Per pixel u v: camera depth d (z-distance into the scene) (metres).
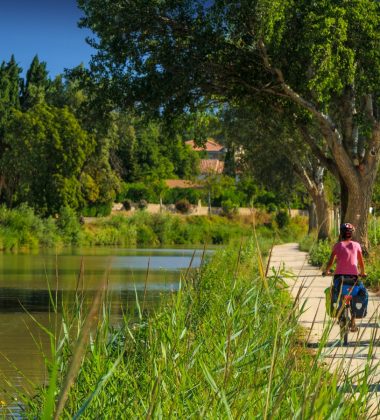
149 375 5.96
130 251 72.44
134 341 7.08
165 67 36.69
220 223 108.25
